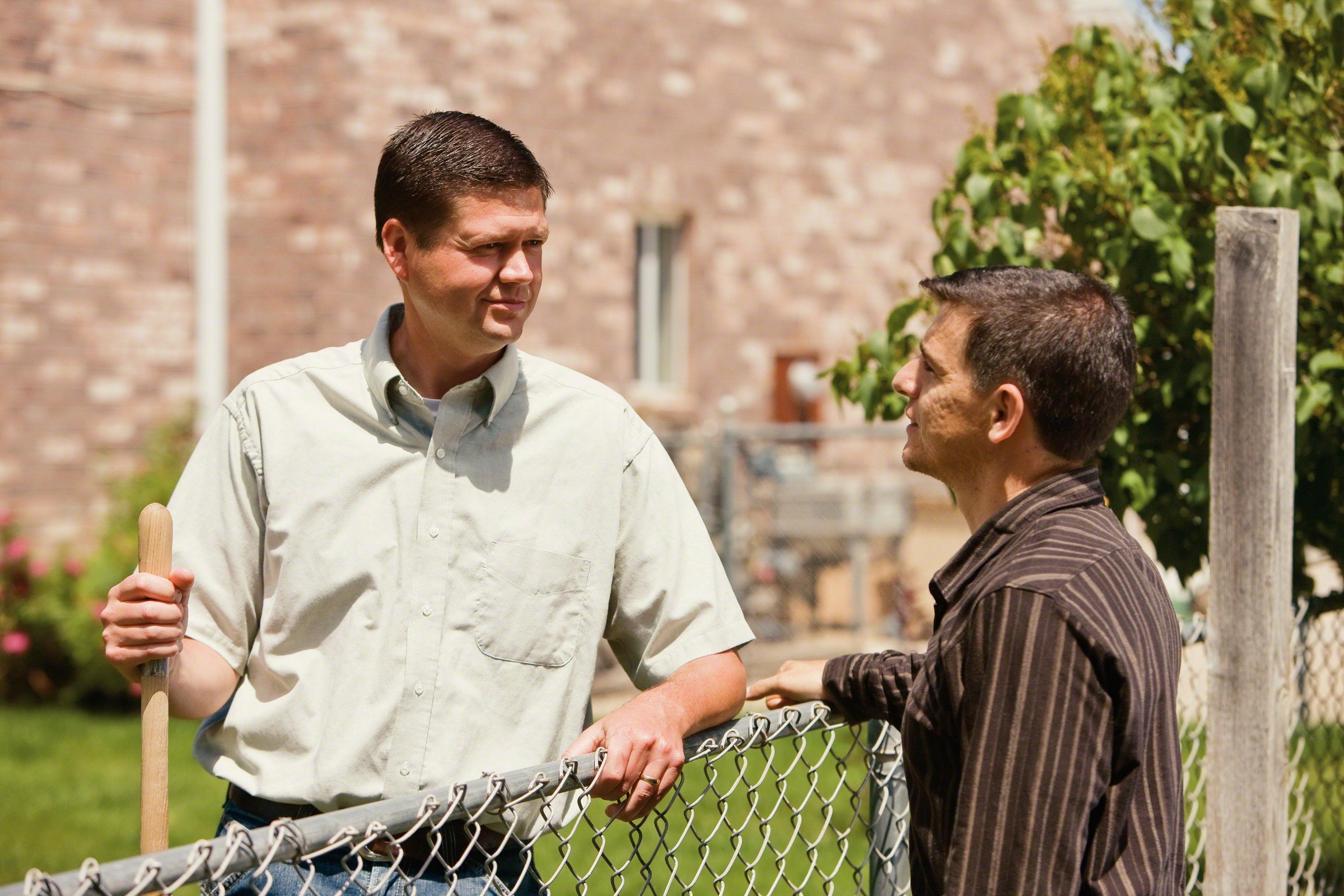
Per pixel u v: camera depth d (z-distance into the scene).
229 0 10.70
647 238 13.08
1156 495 4.09
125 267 10.06
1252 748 3.12
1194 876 3.34
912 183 14.52
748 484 11.77
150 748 2.17
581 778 2.23
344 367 2.48
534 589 2.43
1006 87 15.12
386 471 2.41
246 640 2.50
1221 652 3.16
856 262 14.16
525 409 2.49
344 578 2.37
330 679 2.38
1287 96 3.85
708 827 6.41
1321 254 3.68
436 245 2.32
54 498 9.78
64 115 9.79
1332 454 4.00
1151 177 3.92
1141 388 4.10
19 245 9.65
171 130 10.23
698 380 13.12
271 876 1.99
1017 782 1.95
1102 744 1.96
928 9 14.55
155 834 2.17
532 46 11.85
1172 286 4.01
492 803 2.12
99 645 9.47
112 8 9.96
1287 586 3.13
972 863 1.97
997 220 4.30
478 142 2.32
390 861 2.29
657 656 2.61
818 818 6.52
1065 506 2.22
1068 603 1.99
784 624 12.12
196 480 2.49
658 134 12.75
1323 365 3.66
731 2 13.19
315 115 10.70
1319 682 5.23
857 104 14.11
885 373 4.25
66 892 1.63
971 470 2.36
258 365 10.84
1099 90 4.12
